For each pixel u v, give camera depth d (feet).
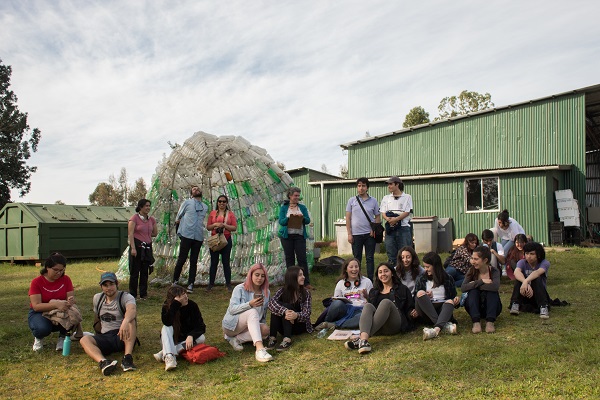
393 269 19.81
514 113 69.92
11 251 52.70
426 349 16.88
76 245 52.90
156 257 34.91
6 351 18.43
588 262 40.29
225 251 30.86
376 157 80.74
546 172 60.54
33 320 18.21
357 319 19.69
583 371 13.88
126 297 17.74
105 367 15.88
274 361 16.76
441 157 75.20
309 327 19.72
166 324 16.97
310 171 77.97
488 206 64.23
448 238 58.03
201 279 34.60
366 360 16.21
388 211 28.17
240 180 36.91
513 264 30.35
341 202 75.05
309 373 15.24
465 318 21.40
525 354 15.52
